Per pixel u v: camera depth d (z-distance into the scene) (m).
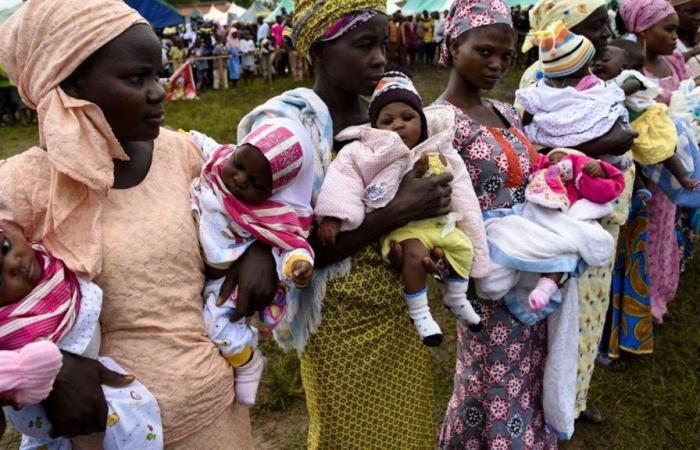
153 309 1.54
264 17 26.59
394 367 2.12
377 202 1.89
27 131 11.67
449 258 2.02
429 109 2.24
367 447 2.14
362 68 1.93
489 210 2.34
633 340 3.53
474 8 2.23
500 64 2.27
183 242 1.61
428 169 2.00
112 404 1.47
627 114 2.71
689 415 3.26
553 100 2.61
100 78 1.45
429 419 2.26
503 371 2.43
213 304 1.68
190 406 1.58
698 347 3.82
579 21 2.91
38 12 1.43
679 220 4.13
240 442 1.82
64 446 1.59
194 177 1.84
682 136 3.17
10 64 1.49
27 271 1.34
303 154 1.67
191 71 14.85
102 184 1.44
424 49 18.16
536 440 2.60
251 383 1.75
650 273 3.73
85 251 1.46
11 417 1.50
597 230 2.23
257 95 14.97
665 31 3.58
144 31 1.50
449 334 4.06
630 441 3.11
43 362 1.28
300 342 2.10
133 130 1.53
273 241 1.66
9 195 1.44
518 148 2.36
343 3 1.86
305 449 3.07
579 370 2.83
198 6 36.31
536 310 2.21
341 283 2.01
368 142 1.91
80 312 1.43
